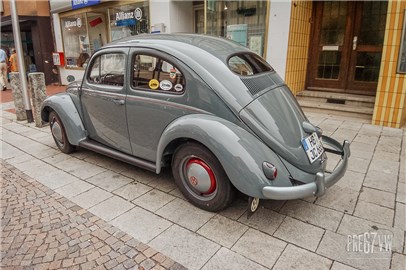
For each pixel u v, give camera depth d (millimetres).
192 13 8383
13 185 3541
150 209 2967
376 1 6031
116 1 8758
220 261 2279
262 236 2545
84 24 10438
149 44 3180
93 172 3828
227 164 2512
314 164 2799
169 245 2459
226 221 2752
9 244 2525
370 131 5129
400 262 2258
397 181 3434
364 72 6445
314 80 7082
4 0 12406
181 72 2900
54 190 3400
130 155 3559
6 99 9039
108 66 3576
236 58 3062
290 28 5992
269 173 2453
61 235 2619
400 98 5168
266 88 2953
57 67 11844
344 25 6469
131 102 3273
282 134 2668
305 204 3008
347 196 3139
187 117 2824
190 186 2969
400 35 4926
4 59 10578
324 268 2205
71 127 4051
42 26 11523
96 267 2244
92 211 2963
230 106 2666
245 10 6574
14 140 5172
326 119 5836
